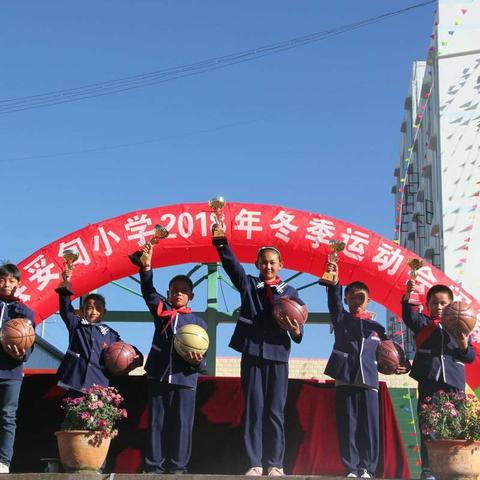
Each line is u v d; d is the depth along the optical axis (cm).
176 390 762
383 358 794
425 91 2670
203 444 856
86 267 1008
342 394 782
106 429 723
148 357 779
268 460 730
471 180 2211
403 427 1172
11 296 774
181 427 754
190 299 816
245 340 752
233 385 870
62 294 821
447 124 2252
